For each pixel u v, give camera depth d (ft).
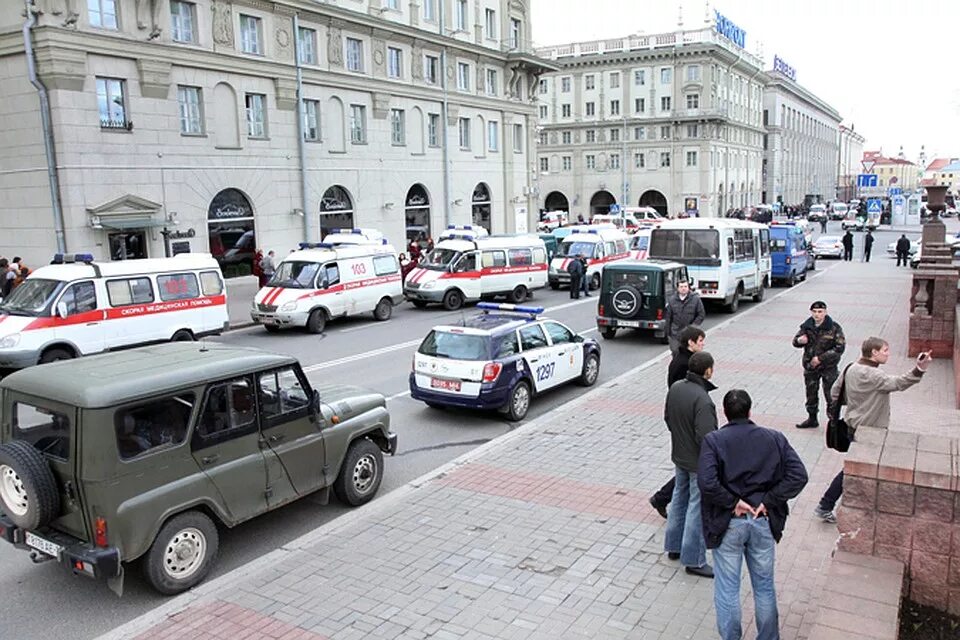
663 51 258.57
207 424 22.66
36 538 21.01
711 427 20.77
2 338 50.11
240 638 19.39
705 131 259.60
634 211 220.43
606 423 37.65
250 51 101.04
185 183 93.15
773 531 16.84
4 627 20.49
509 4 155.12
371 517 26.84
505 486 29.45
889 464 16.88
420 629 19.49
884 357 24.54
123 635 19.79
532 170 167.12
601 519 26.11
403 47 126.82
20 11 78.59
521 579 21.98
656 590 21.11
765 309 78.89
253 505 24.04
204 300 61.05
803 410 39.22
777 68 355.56
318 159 112.78
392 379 49.98
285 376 25.40
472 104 144.97
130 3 84.89
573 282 93.30
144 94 87.35
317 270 70.85
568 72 276.82
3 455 20.25
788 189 378.73
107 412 20.02
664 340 62.28
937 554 16.66
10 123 82.79
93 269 54.60
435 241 130.11
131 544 20.56
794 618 19.17
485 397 38.34
